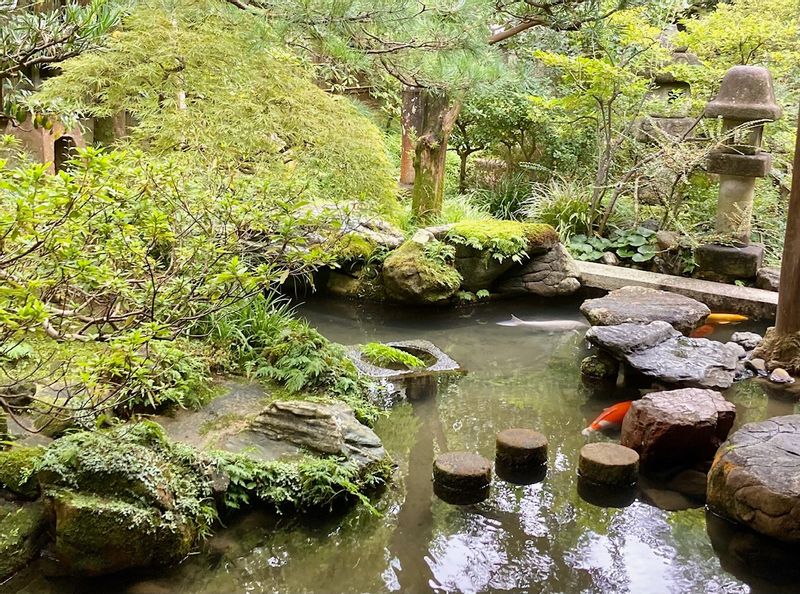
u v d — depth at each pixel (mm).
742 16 7758
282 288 6801
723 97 6344
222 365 4184
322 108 4395
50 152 4965
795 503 2943
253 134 3955
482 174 9852
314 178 4180
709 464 3721
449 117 7328
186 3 4086
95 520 2678
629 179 7922
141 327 2426
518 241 6668
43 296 2459
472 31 4402
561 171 8844
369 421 4031
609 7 6812
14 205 2127
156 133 4000
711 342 4926
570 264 6883
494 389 4707
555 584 2799
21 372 3467
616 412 4219
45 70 4820
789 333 4887
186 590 2707
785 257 4828
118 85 4035
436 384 4754
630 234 7500
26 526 2773
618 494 3439
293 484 3203
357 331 5855
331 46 3736
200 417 3629
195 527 2945
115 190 2506
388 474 3486
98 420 2678
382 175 4641
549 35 8094
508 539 3078
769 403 4441
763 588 2777
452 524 3180
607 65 6973
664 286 6480
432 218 7492
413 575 2838
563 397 4590
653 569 2889
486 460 3512
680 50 8859
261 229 3078
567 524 3195
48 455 2830
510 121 8688
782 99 7723
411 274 6336
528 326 6090
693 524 3197
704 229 7246
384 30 4031
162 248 3248
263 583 2768
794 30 7184
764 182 7770
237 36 3996
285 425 3475
